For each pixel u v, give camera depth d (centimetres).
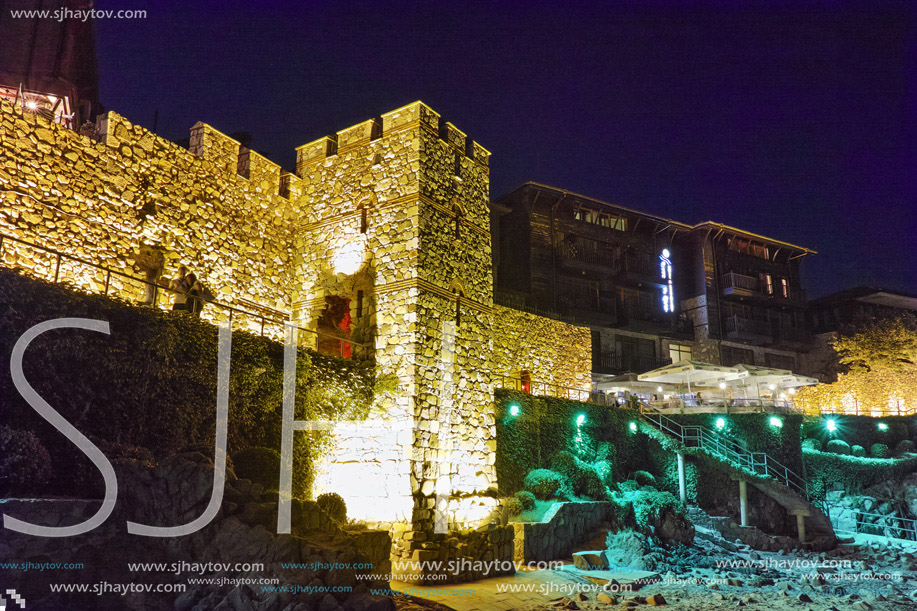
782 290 4781
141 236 1620
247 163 1961
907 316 4331
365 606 1001
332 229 1994
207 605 936
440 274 1873
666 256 4453
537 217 3859
